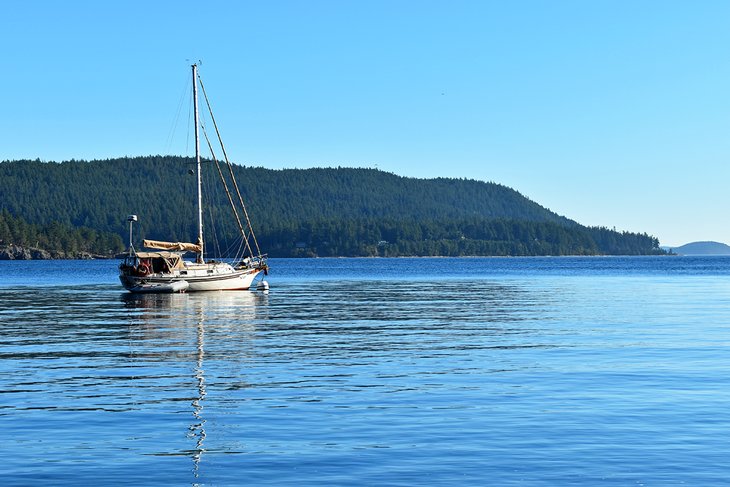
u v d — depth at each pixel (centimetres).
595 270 18788
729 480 1587
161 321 4953
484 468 1666
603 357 3216
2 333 4228
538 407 2230
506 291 8875
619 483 1573
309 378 2730
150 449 1816
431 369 2923
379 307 6216
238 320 5016
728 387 2520
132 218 7975
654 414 2134
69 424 2050
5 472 1644
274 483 1580
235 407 2247
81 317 5266
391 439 1892
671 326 4522
